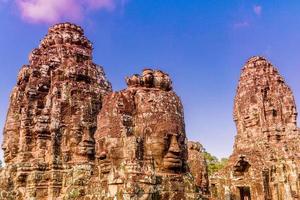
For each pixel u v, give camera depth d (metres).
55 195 20.39
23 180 21.45
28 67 26.27
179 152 12.77
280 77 37.06
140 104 13.06
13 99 25.78
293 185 30.92
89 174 17.89
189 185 12.79
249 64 38.19
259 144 33.78
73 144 21.78
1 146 25.02
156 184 11.86
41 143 22.33
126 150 12.05
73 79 23.53
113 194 11.54
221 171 31.89
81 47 26.59
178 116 13.38
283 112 35.31
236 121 37.72
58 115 22.16
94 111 23.05
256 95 36.03
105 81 25.17
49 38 26.88
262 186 29.62
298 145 33.16
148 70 13.88
